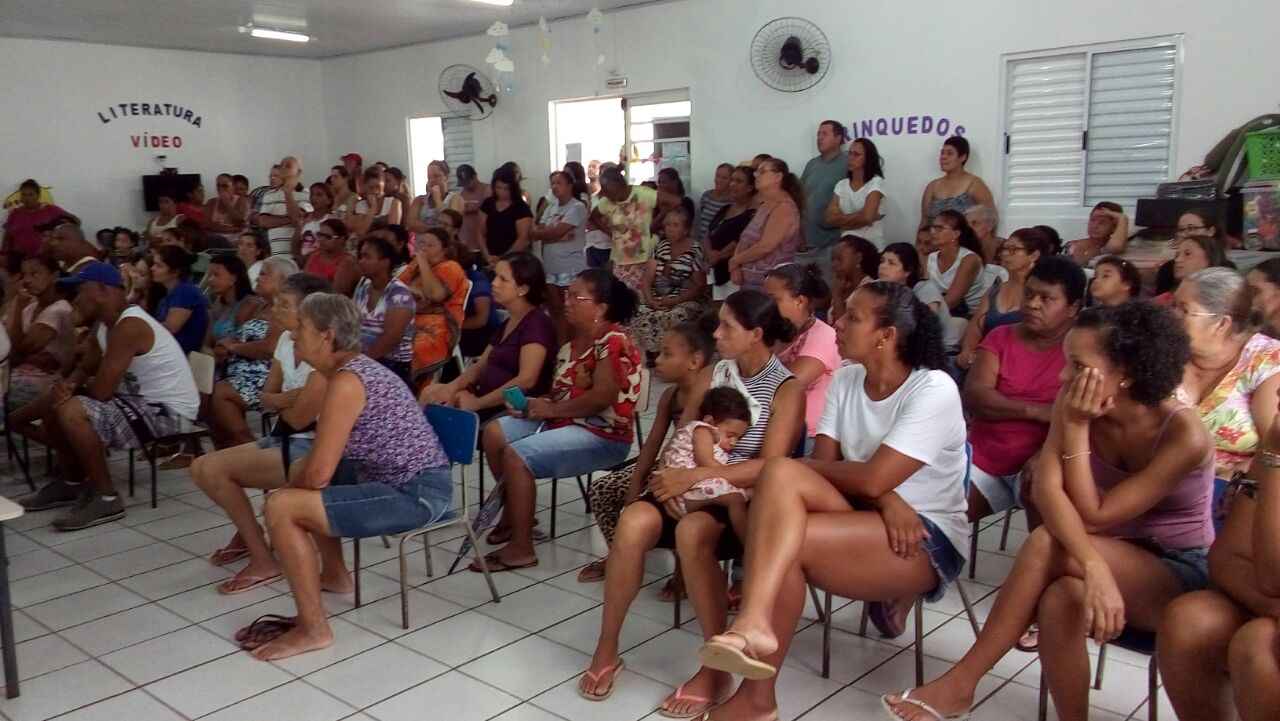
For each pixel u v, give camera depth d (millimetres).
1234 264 4180
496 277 3811
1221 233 4633
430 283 4688
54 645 3021
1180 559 2227
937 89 6531
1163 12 5621
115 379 4062
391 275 4969
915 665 2748
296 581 2895
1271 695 1803
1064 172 6172
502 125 9352
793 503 2283
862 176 6500
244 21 8648
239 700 2660
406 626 3074
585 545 3764
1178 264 3797
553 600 3270
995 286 4574
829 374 3211
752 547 2281
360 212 8453
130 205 10289
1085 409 2125
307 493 2891
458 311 4797
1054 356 3121
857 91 6895
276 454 3352
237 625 3141
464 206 8422
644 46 8078
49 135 9727
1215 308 2672
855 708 2537
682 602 3236
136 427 4125
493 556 3539
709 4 7590
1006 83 6270
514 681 2730
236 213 9492
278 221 8703
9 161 9516
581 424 3588
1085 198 6113
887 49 6707
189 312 4797
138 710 2621
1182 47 5586
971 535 3359
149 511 4285
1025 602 2205
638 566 2637
